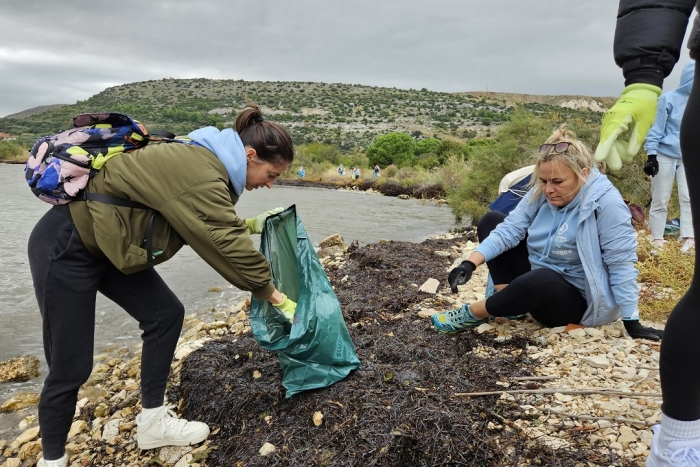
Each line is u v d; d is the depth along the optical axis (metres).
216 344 3.77
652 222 5.56
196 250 2.22
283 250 2.75
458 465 2.24
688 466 1.62
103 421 3.12
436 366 2.97
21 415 3.41
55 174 2.08
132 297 2.48
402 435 2.35
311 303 2.74
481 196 10.77
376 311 4.36
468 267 3.22
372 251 7.12
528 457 2.20
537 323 3.50
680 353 1.58
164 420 2.67
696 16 1.48
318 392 2.77
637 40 1.69
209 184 2.14
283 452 2.45
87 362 2.32
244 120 2.39
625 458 2.11
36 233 2.21
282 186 27.53
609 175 8.54
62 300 2.20
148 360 2.59
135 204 2.14
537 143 10.24
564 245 3.14
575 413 2.43
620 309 3.15
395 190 23.12
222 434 2.77
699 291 1.57
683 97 5.12
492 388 2.73
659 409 2.38
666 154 5.31
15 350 4.39
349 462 2.29
